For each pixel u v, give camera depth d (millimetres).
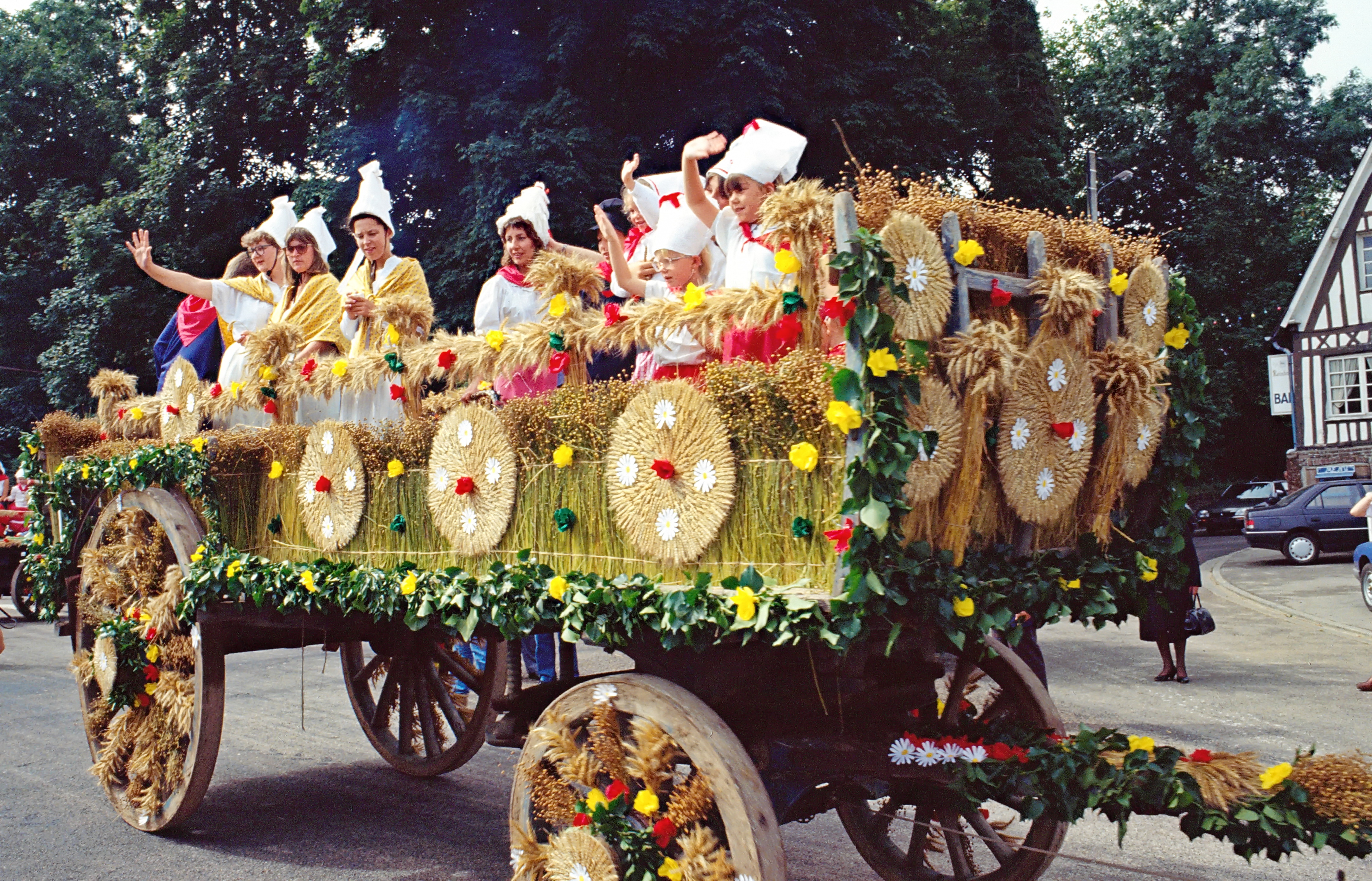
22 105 24828
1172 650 10414
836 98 16797
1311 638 11344
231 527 5051
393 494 4164
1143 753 2979
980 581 3051
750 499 2969
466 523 3801
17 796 5625
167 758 4992
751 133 3854
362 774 6070
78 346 19484
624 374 4211
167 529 5039
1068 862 4465
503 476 3658
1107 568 3473
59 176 25531
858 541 2625
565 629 3186
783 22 16125
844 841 4848
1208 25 35844
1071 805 2965
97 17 26234
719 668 3285
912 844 3969
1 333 23984
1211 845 4668
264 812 5348
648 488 3193
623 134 16453
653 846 3084
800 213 2910
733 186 3801
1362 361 26672
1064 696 8031
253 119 19938
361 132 16500
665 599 2951
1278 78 34594
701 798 2982
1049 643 10945
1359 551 13312
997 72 23125
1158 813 2906
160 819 4926
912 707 3744
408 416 4266
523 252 5367
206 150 19781
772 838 2855
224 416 5348
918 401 2725
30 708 7852
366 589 3953
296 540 4672
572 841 3211
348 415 5215
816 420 2826
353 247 16656
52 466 6215
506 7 16141
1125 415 3477
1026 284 3215
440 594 3637
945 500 2949
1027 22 23484
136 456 5324
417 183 16469
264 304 6422
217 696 4816
